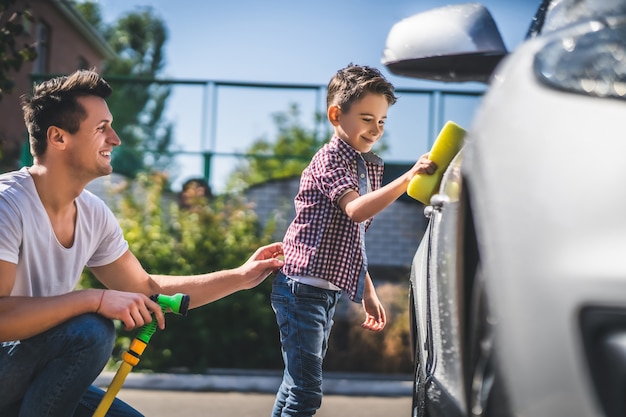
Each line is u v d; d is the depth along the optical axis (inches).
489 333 69.0
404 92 422.3
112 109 436.8
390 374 291.3
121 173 413.4
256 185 403.9
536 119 64.1
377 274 387.5
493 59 100.4
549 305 58.6
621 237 57.0
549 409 58.4
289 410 135.0
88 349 105.7
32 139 115.6
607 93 62.7
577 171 60.1
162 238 315.9
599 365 56.9
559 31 72.4
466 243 76.5
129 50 1467.8
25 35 219.0
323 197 136.6
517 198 62.4
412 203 394.9
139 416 118.2
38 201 113.4
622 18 67.4
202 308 287.7
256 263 133.5
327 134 426.0
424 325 104.5
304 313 135.3
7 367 106.4
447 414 82.4
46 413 106.3
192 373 278.5
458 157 91.4
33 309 104.9
